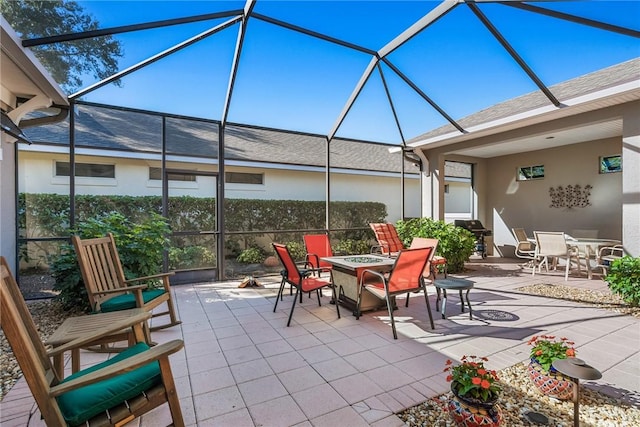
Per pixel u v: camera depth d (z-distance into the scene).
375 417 1.91
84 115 5.67
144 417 1.93
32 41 3.23
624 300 4.16
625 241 4.74
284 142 8.92
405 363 2.61
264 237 7.92
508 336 3.19
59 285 3.98
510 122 5.75
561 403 2.05
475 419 1.68
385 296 3.31
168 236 5.66
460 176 11.73
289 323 3.54
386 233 6.90
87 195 6.08
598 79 5.11
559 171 7.96
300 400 2.09
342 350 2.87
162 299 3.29
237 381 2.33
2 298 1.26
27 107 4.08
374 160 9.73
